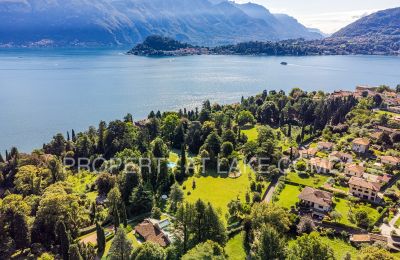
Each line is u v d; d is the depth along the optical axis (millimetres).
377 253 61594
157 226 81812
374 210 89562
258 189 103062
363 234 78188
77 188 109750
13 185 112875
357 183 97125
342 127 155875
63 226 70000
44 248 75875
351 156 121875
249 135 162500
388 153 125000
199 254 60875
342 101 189875
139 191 94750
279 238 69625
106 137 141375
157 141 134000
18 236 73250
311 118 177375
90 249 72875
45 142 169000
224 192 104188
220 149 131750
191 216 73312
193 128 149625
